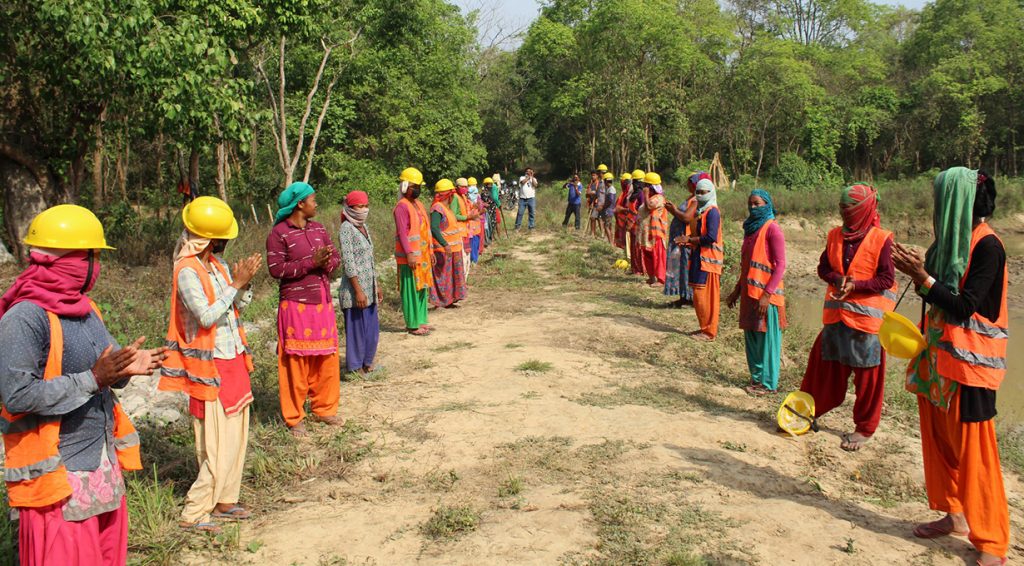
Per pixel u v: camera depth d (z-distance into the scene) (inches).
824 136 1723.7
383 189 1135.6
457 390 273.9
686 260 425.7
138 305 379.2
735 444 221.8
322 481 199.0
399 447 220.4
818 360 230.1
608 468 202.4
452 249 430.9
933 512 183.9
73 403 115.8
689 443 221.5
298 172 1110.4
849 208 214.1
